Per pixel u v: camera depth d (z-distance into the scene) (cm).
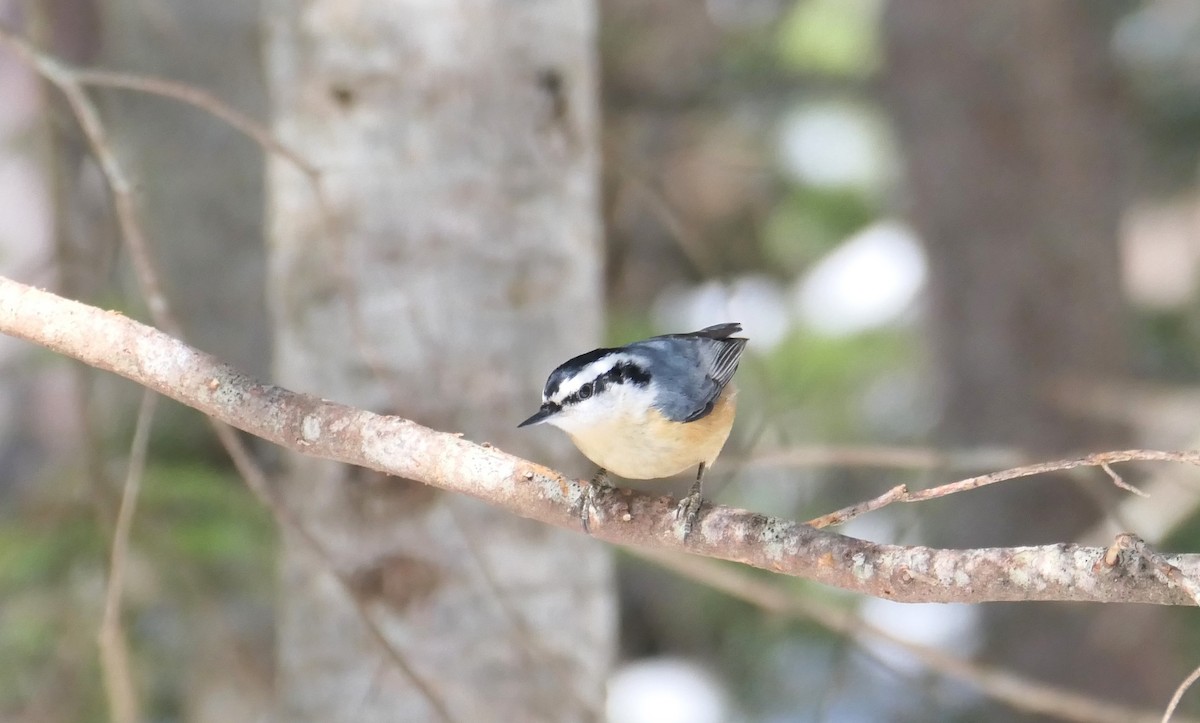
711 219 1878
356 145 798
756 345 1683
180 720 1155
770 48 1845
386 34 796
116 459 1068
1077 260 1445
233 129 1312
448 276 802
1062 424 1425
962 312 1487
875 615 1388
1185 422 1314
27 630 980
